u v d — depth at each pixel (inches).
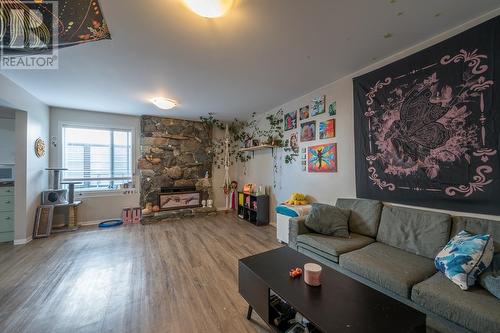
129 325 61.7
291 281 55.1
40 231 135.2
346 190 108.7
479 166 65.9
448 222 68.9
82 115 165.9
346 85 107.6
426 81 77.1
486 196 64.6
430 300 50.8
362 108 98.6
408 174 83.0
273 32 71.9
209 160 211.5
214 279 86.8
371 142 95.2
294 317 54.4
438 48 74.0
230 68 97.5
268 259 68.0
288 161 148.4
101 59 87.3
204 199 207.5
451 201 72.1
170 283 83.7
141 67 95.0
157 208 181.0
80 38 68.2
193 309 68.8
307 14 63.4
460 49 69.1
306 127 132.2
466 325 44.9
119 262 101.6
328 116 117.7
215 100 143.5
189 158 201.8
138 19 63.7
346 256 72.9
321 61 92.4
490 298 47.2
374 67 94.9
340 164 111.5
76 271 92.6
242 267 65.2
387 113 89.0
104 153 175.6
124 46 78.0
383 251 74.7
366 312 43.8
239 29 70.0
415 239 73.9
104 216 172.2
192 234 143.2
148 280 85.7
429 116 76.5
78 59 86.9
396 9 62.1
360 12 63.0
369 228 88.8
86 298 73.9
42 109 144.4
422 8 61.9
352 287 52.6
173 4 58.2
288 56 87.9
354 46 81.4
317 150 124.6
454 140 70.9
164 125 190.4
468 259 53.2
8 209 126.5
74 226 153.7
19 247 119.3
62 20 59.5
